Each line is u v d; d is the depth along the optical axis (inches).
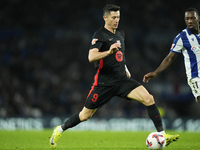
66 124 780.6
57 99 2728.8
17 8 3383.4
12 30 3294.8
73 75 2994.6
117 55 741.3
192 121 1957.4
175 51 792.3
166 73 3051.2
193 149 747.4
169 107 2775.6
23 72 2967.5
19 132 1428.4
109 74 740.0
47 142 977.5
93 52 690.8
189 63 797.2
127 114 2544.3
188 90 2962.6
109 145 889.5
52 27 3366.1
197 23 767.7
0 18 3314.5
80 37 3339.1
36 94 2719.0
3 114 2313.0
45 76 2942.9
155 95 2834.6
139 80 3063.5
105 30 741.9
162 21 3518.7
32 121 1961.1
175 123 1962.4
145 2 3567.9
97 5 3496.6
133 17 3513.8
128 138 1158.3
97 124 1990.7
